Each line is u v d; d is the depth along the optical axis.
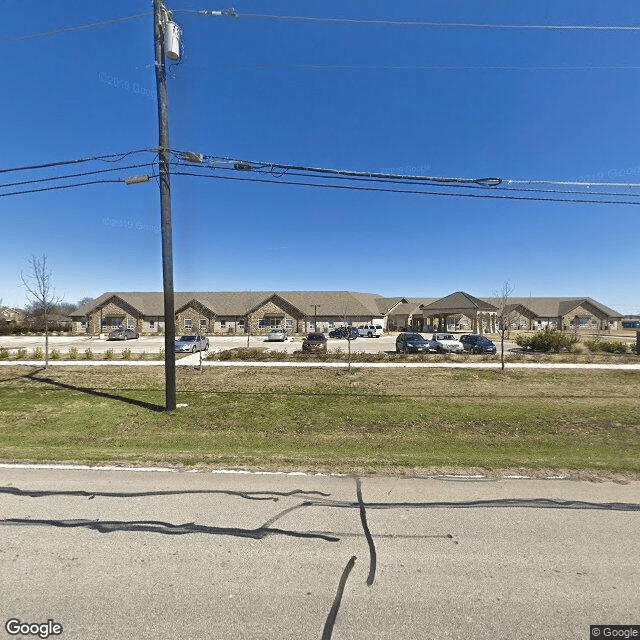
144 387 12.25
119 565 3.14
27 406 9.66
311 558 3.26
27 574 3.02
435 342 25.11
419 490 4.62
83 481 4.86
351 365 17.12
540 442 7.10
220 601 2.73
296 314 49.34
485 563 3.19
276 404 9.95
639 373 14.89
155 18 8.41
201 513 4.04
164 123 8.72
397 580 2.97
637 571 3.09
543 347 25.27
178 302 52.47
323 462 5.60
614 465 5.43
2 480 4.89
